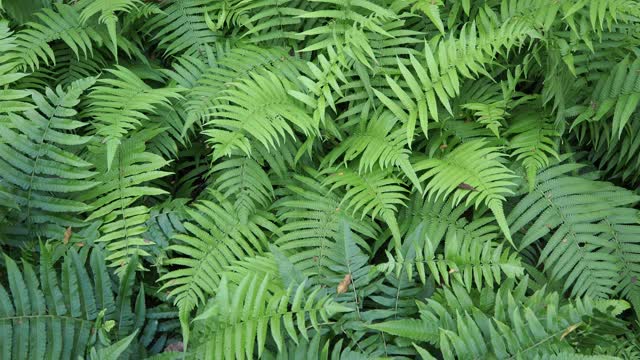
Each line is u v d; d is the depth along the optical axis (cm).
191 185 227
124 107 209
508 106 217
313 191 216
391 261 204
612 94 213
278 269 205
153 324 205
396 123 217
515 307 198
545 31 211
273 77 213
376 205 210
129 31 229
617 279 208
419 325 198
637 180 224
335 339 206
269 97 210
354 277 205
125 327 201
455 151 211
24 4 226
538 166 211
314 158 221
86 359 196
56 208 205
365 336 205
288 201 213
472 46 212
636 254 208
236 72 218
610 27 210
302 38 222
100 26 224
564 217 210
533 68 225
